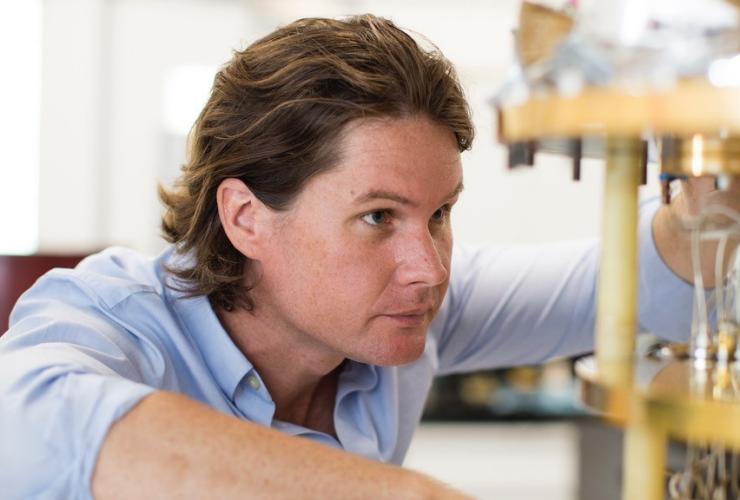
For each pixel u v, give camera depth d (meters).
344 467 0.75
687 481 0.79
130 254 1.33
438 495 0.73
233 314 1.21
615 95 0.56
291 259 1.06
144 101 4.37
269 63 1.09
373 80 0.99
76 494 0.76
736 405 0.58
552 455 4.25
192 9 4.35
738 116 0.54
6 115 4.25
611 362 0.70
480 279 1.53
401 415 1.40
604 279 0.70
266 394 1.20
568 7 0.60
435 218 1.09
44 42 4.25
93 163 4.32
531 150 0.71
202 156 1.18
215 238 1.17
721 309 0.80
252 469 0.74
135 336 1.14
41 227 4.31
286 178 1.04
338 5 4.26
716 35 0.55
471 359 1.56
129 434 0.76
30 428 0.78
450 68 1.10
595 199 4.33
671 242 1.28
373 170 0.99
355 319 1.04
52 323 1.03
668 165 0.67
